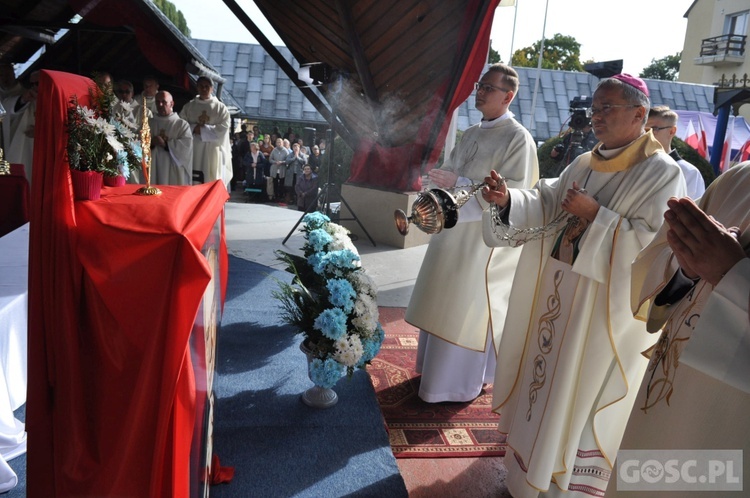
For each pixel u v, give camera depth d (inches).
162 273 57.9
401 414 124.6
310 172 457.1
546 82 783.1
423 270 129.8
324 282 124.6
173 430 56.9
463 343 124.3
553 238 96.5
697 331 49.6
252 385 126.3
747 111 650.2
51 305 61.9
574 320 85.2
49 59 416.5
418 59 237.3
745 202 58.9
